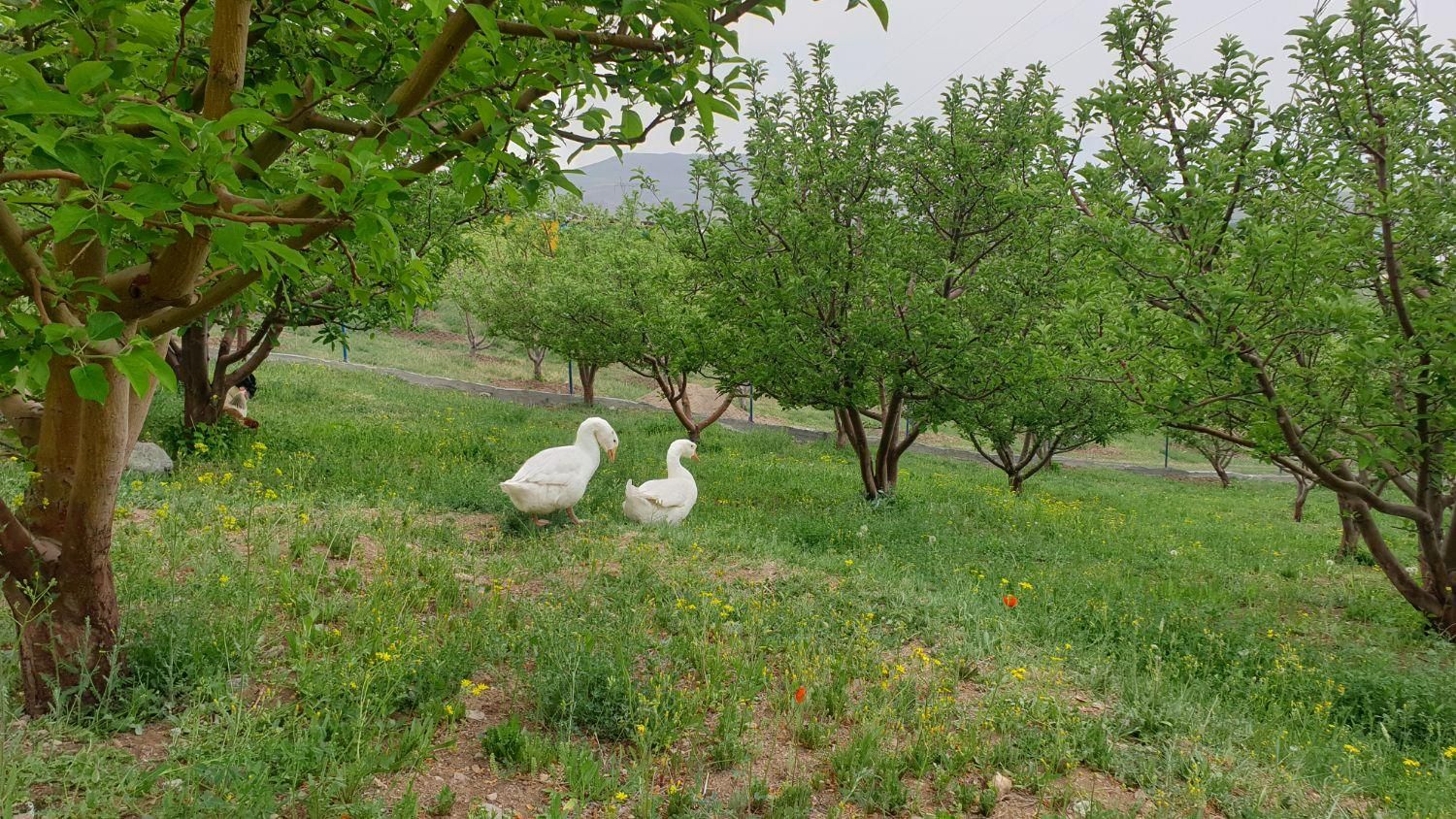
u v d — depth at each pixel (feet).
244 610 16.84
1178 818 13.52
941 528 39.45
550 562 23.85
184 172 7.47
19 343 8.13
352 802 11.63
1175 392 26.37
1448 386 23.35
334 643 16.20
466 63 9.91
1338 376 25.57
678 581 22.79
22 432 17.43
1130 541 44.60
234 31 9.29
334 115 12.17
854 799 13.43
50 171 7.64
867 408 48.03
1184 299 24.23
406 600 18.56
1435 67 26.66
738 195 41.60
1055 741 15.70
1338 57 27.09
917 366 39.63
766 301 41.06
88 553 12.98
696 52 9.86
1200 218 24.95
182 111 10.27
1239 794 15.12
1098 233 25.55
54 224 6.82
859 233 41.98
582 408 99.45
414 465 40.11
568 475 28.91
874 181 42.19
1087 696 19.15
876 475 47.91
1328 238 24.47
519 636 17.61
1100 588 30.89
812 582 24.31
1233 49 28.43
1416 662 25.94
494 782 12.97
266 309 38.37
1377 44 26.55
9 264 10.02
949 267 40.32
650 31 9.75
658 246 68.54
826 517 39.06
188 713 12.92
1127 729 17.24
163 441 39.65
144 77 10.80
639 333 62.95
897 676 17.74
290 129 10.11
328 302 40.19
